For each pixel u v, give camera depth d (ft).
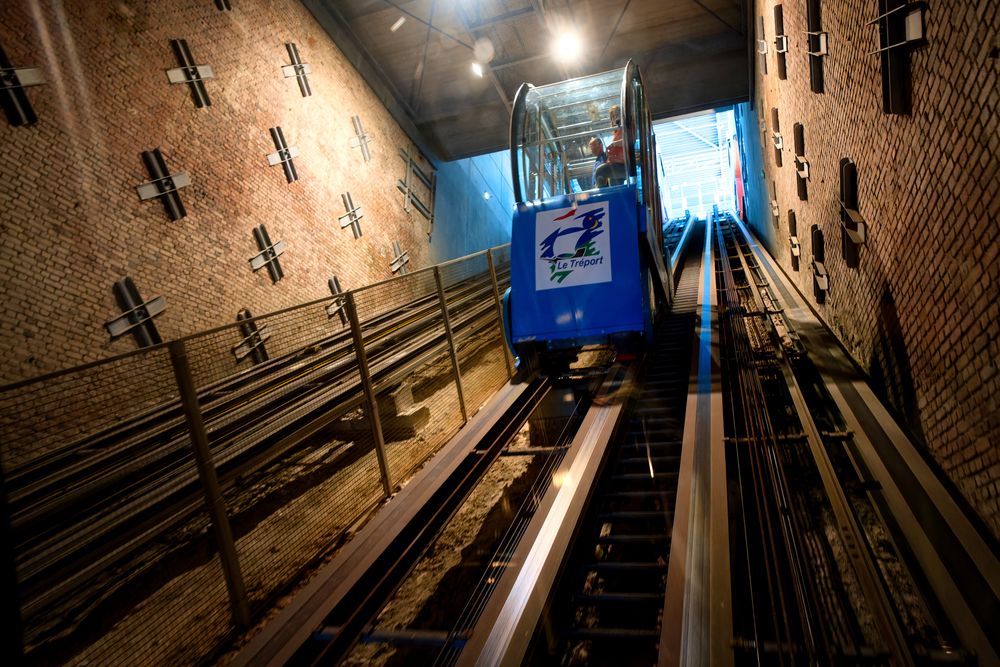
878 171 12.94
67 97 20.90
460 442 16.65
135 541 12.51
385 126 43.04
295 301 30.40
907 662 7.37
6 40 19.30
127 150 22.80
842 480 13.00
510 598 9.56
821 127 17.70
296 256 31.07
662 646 7.89
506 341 26.76
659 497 14.29
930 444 11.95
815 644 8.10
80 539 12.00
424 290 38.68
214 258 25.89
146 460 14.57
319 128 34.81
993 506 9.21
